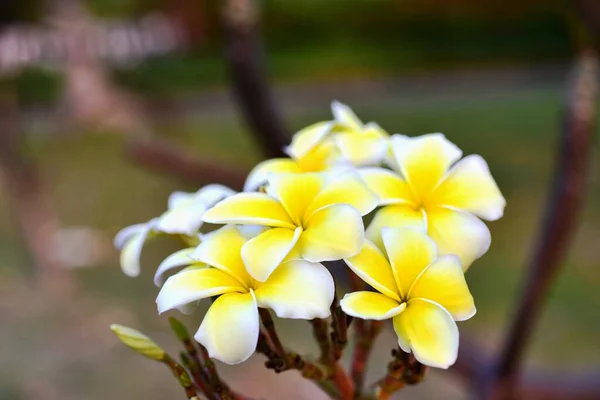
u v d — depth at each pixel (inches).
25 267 70.1
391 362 13.1
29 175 67.8
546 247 23.3
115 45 72.8
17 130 68.1
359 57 147.5
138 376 53.2
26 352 56.4
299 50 150.2
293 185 13.0
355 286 14.5
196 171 32.2
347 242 12.2
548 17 151.4
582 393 25.5
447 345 11.8
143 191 86.7
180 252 13.6
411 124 107.9
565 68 146.8
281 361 13.1
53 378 52.6
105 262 69.9
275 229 12.6
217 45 135.0
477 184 13.5
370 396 14.1
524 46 153.1
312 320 13.5
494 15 153.7
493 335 54.0
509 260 65.7
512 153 91.9
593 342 53.5
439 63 150.6
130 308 61.2
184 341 13.5
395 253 12.5
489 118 109.8
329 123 14.9
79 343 56.6
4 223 80.0
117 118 87.5
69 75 83.4
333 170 13.6
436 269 12.4
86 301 62.6
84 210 80.7
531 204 76.4
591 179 77.3
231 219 12.6
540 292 23.1
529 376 26.1
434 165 13.7
